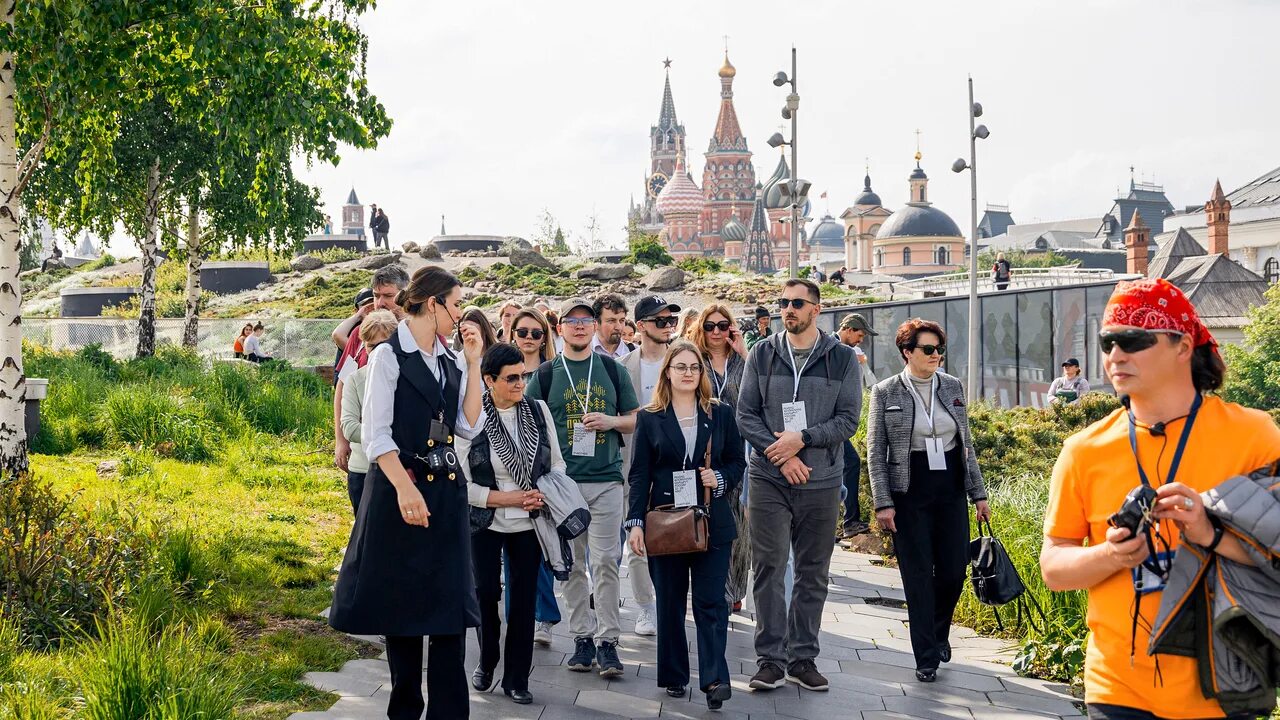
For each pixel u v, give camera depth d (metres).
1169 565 2.81
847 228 181.00
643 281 46.50
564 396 6.65
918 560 6.35
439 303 4.57
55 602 5.91
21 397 9.93
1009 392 28.31
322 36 11.76
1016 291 28.23
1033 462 11.68
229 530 8.78
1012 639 7.51
